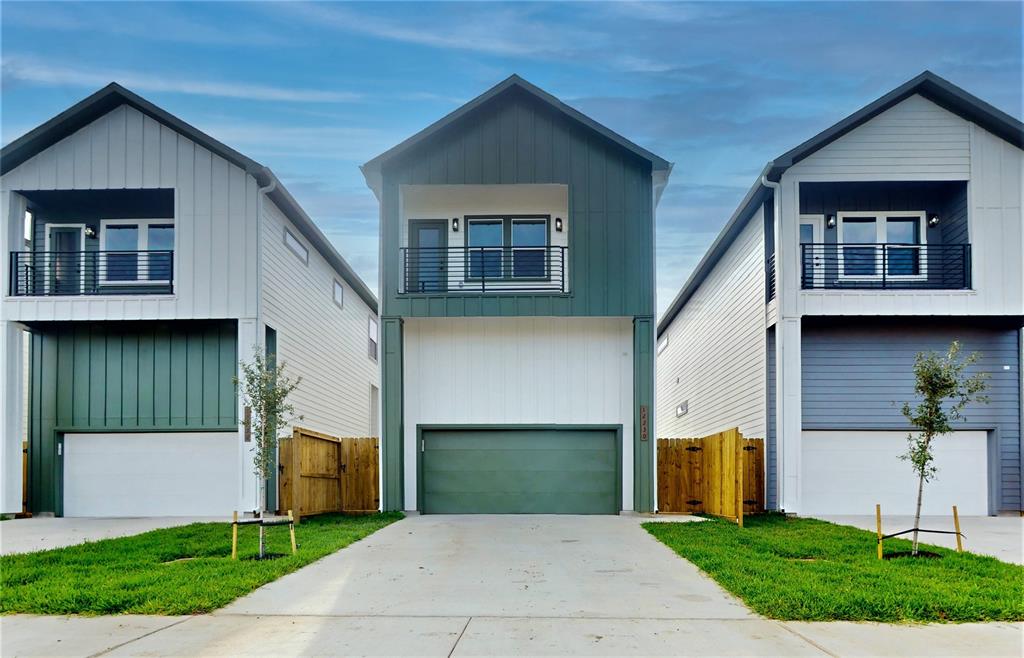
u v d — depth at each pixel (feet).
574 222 53.36
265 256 54.03
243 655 18.60
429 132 53.01
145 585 25.25
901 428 52.65
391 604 23.80
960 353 52.85
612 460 53.78
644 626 21.16
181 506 53.06
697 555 31.86
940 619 21.67
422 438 54.13
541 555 33.35
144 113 53.26
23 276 54.75
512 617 22.20
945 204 54.49
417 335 54.85
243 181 52.80
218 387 53.52
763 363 54.90
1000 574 27.66
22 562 30.35
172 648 19.10
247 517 50.90
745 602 23.76
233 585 25.27
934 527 44.37
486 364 54.54
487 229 58.59
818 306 50.96
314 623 21.52
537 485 53.78
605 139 53.42
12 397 52.34
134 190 53.88
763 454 53.21
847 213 55.62
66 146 53.36
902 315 50.72
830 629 20.81
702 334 77.15
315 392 67.97
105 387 53.98
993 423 52.47
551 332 54.65
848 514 52.16
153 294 52.90
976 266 50.78
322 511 52.24
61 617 22.11
